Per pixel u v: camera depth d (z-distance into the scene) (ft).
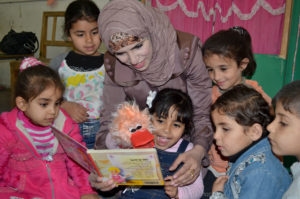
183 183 4.35
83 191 5.18
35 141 4.94
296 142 3.76
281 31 9.19
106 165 3.90
